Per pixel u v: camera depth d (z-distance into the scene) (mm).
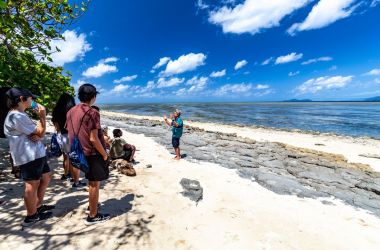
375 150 15453
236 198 5898
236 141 15180
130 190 5742
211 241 3984
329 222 5008
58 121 5094
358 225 4957
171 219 4559
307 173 8711
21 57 5398
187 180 6555
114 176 6645
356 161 12227
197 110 75500
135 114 53844
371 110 79062
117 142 7574
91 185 3895
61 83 5938
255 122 37156
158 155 10000
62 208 4465
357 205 6023
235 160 9867
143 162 8625
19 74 4977
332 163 10336
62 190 5262
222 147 12570
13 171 5715
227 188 6543
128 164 7070
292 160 10633
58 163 7133
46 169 4020
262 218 4945
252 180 7426
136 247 3598
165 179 6797
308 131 25953
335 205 5945
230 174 7879
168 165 8477
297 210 5473
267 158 10672
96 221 4070
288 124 34562
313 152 13000
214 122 35500
